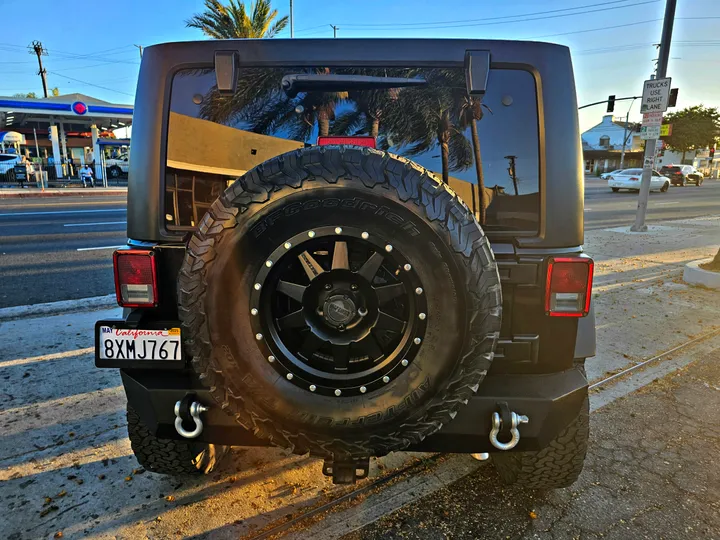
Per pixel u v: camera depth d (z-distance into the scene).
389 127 2.00
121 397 3.51
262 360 1.70
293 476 2.68
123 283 1.91
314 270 1.67
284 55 1.96
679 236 11.39
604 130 73.69
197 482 2.62
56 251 8.73
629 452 2.95
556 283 1.83
